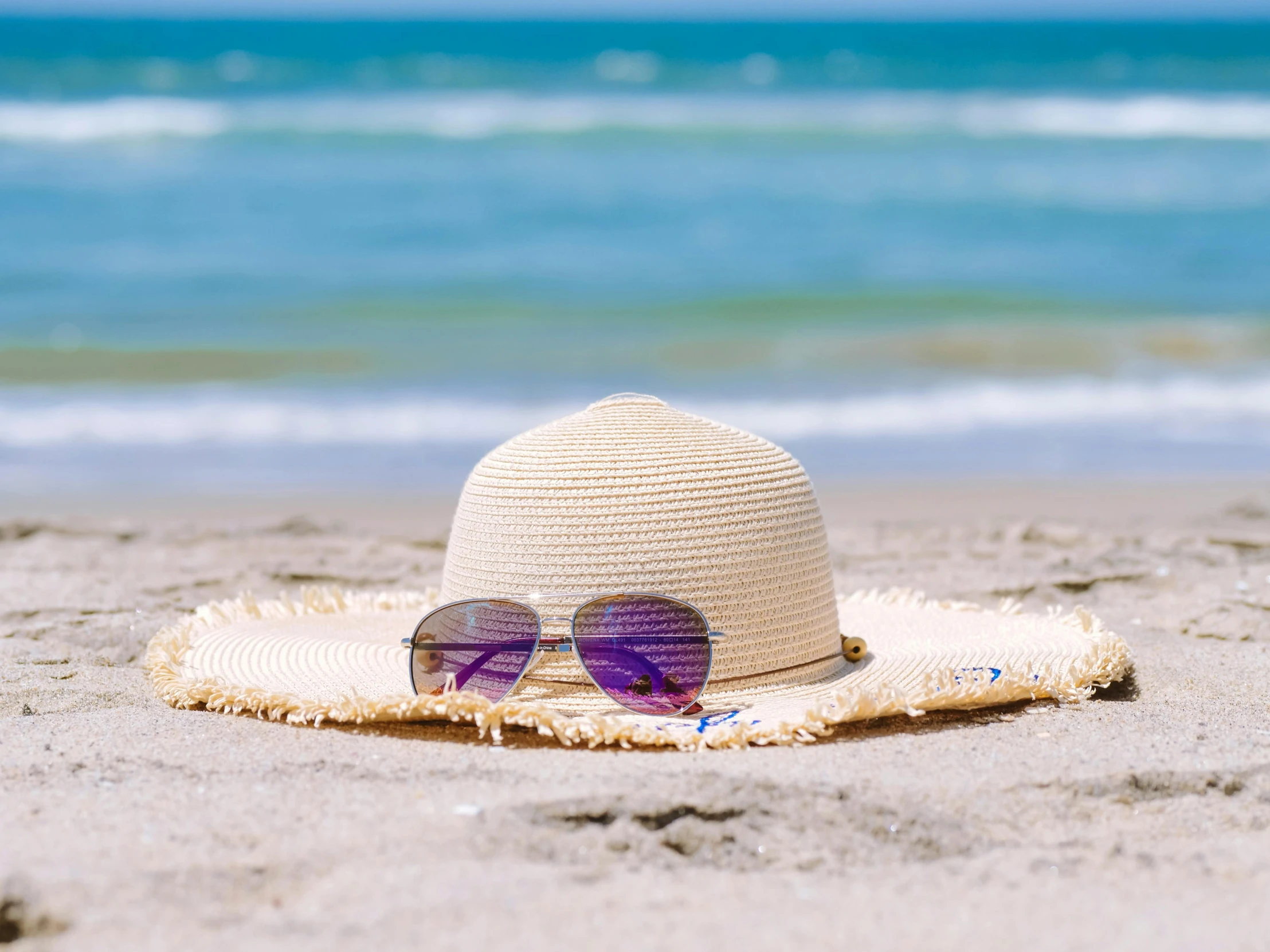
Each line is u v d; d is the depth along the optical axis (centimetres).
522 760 114
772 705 118
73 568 157
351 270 405
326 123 734
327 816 108
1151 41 1812
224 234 457
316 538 169
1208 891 104
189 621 131
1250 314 341
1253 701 125
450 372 284
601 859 106
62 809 109
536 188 566
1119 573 154
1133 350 303
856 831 108
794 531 120
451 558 122
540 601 118
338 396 262
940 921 102
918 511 189
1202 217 503
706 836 107
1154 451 223
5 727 119
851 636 125
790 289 384
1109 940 101
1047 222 497
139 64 1212
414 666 119
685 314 351
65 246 427
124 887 103
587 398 261
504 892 103
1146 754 115
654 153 670
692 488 119
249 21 2619
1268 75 1199
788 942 101
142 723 119
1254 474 209
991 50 1644
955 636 130
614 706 118
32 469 209
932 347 307
